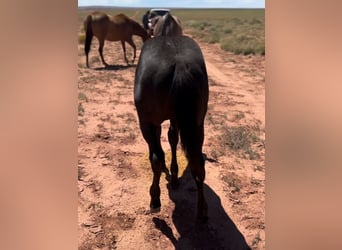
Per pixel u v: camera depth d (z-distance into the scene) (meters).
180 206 4.30
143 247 3.61
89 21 13.09
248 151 5.80
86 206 4.25
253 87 10.67
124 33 14.00
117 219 4.04
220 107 8.34
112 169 5.12
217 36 25.06
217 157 5.62
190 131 3.17
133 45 14.46
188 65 3.30
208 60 15.95
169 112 3.41
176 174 4.63
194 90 3.21
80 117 7.27
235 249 3.60
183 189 4.68
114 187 4.67
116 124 6.95
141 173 5.05
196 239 3.73
